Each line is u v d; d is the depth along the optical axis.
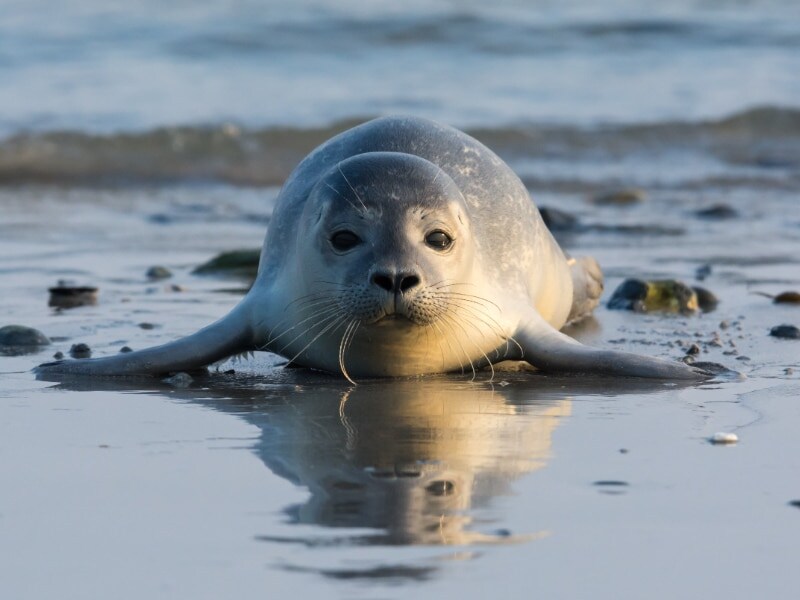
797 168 65.44
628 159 66.94
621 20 100.75
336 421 21.45
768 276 38.25
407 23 95.44
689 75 87.50
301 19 96.31
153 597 13.71
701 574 14.41
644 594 13.88
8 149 62.56
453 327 24.38
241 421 21.47
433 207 23.44
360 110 72.62
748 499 16.98
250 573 14.28
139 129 65.62
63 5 101.25
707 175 63.19
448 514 16.25
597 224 48.00
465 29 96.38
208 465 18.62
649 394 23.56
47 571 14.45
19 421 21.41
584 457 19.08
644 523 15.98
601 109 76.31
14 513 16.38
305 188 27.00
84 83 78.12
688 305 33.41
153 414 22.02
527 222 28.11
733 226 49.19
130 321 31.23
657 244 44.69
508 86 82.19
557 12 105.12
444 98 77.56
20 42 88.69
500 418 21.69
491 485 17.56
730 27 100.50
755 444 19.86
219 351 25.86
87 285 36.56
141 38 90.94
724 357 27.19
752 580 14.27
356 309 22.89
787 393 23.59
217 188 60.28
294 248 25.53
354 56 89.81
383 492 17.19
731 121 72.88
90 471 18.28
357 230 23.20
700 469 18.41
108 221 50.50
